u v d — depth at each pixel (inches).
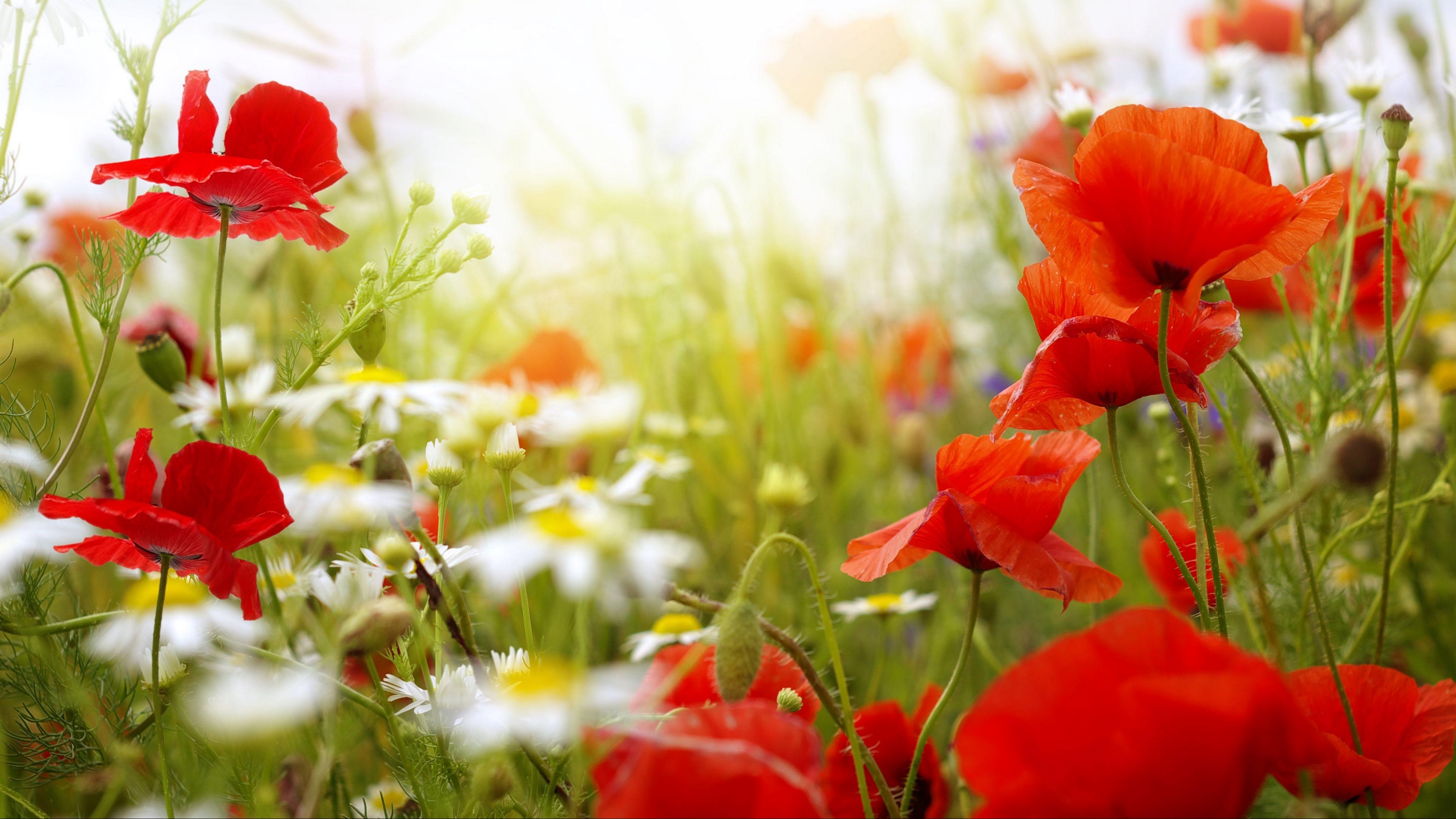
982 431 51.7
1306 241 24.8
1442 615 33.9
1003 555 24.8
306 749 26.7
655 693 26.0
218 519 24.7
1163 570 29.7
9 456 26.4
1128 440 41.9
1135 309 25.3
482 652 29.3
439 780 25.2
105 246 28.3
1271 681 22.0
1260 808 27.4
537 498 32.8
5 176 27.6
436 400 29.1
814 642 35.3
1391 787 24.9
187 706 26.0
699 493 45.4
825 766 27.0
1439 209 38.8
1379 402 30.3
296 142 26.9
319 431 40.2
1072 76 53.4
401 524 25.5
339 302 41.5
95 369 37.4
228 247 47.0
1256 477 31.5
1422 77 42.1
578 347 41.2
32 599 26.7
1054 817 22.5
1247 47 47.8
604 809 22.8
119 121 28.2
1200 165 23.6
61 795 29.3
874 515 49.0
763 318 49.7
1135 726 22.1
